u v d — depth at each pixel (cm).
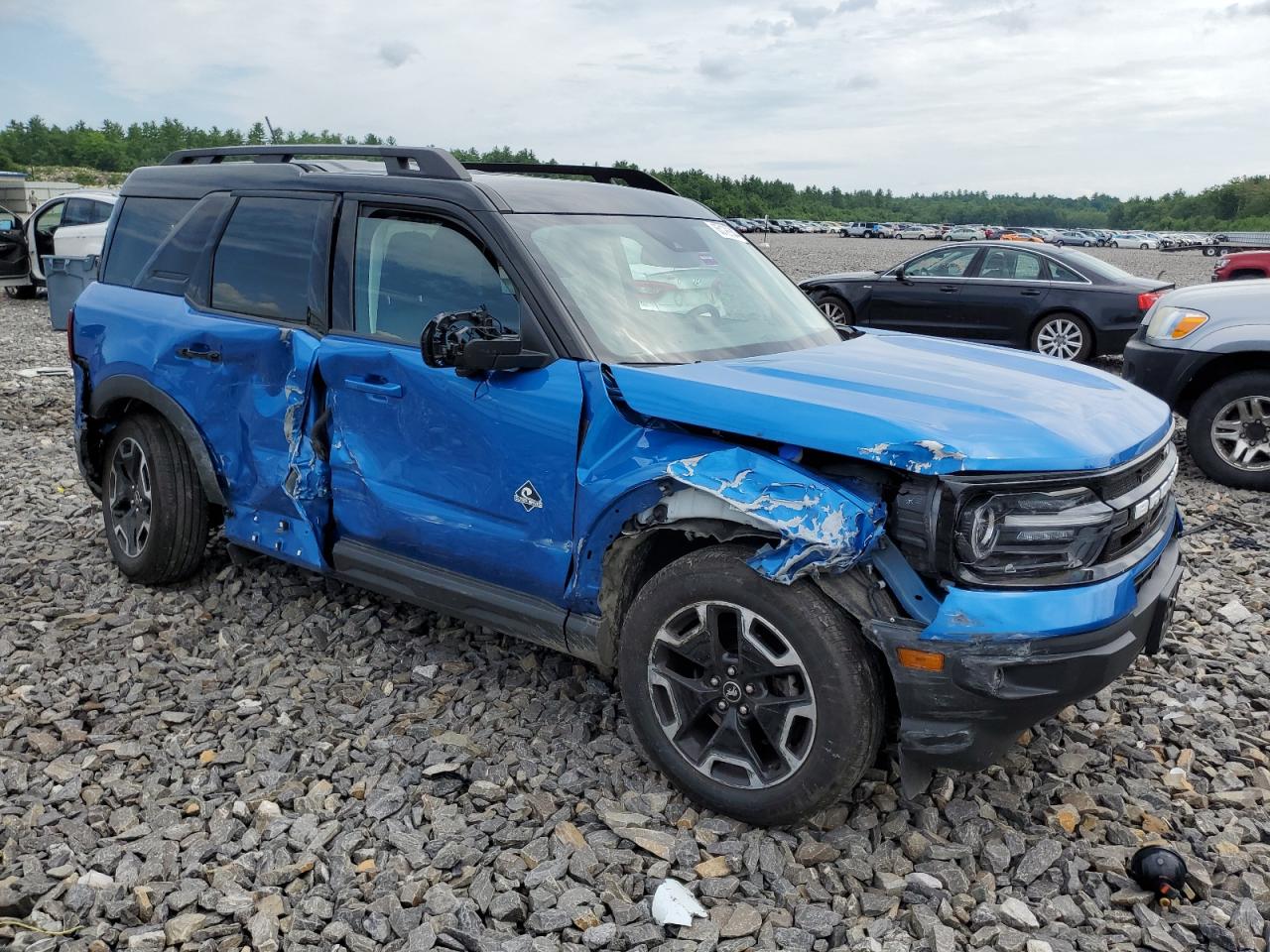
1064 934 269
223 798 328
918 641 274
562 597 344
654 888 286
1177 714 386
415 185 383
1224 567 552
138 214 492
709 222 445
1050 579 280
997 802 328
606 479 318
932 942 265
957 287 1283
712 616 304
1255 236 8069
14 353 1252
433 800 323
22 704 386
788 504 278
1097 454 286
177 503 462
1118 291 1195
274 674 410
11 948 260
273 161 455
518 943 261
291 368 403
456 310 360
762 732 317
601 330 341
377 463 383
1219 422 723
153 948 260
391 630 448
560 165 472
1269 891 287
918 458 272
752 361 346
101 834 311
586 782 335
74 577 505
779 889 284
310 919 271
